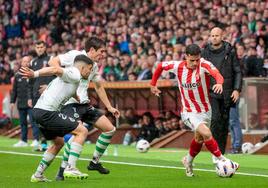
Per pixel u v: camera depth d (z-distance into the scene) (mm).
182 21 56062
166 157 37156
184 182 25297
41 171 25562
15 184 25047
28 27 73938
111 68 55219
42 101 25172
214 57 31500
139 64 52781
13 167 31844
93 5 70000
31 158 36438
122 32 60312
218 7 54594
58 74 24547
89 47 27266
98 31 63844
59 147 25656
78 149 25484
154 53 51781
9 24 74500
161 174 28266
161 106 51656
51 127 25094
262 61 45062
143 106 53219
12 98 46312
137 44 56875
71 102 27359
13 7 75562
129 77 52344
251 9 51719
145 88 49562
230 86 31328
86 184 24766
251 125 43344
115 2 66875
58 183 25109
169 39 54719
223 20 52438
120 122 52312
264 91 43625
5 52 72000
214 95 31219
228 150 42344
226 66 31328
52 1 73438
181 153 39969
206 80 26922
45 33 70188
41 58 39969
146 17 60438
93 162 28219
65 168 26016
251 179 26062
